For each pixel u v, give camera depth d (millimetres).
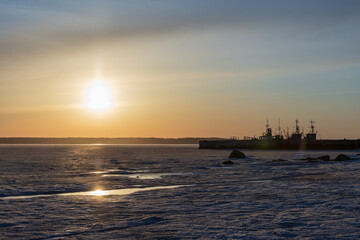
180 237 17234
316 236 16969
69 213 23469
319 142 194625
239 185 38156
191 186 37656
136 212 23750
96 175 51594
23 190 35094
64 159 101750
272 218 21078
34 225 20141
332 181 40656
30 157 115438
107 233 18266
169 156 122938
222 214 22609
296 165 70625
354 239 16422
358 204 25359
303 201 26922
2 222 20875
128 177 48500
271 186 36562
